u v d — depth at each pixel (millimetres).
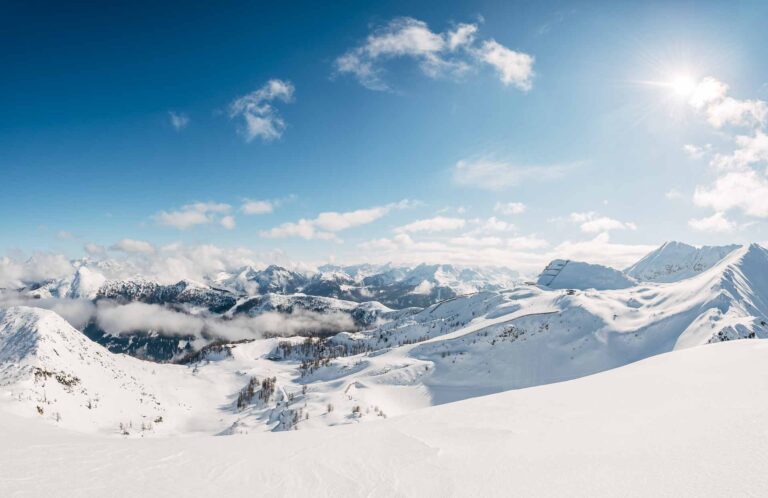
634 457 9289
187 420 185500
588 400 15641
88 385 160125
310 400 165375
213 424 184625
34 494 9000
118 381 184500
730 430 9695
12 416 17453
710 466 8102
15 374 135750
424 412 17297
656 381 16703
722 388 13641
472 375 189625
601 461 9398
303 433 15203
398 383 190875
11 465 10609
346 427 15719
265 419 165125
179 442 14078
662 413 12227
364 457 11766
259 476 10664
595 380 19562
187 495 9453
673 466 8430
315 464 11391
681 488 7477
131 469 11016
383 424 15547
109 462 11492
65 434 15148
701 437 9656
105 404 154875
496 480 9312
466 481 9500
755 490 6934
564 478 8836
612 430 11570
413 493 9188
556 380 173000
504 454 10961
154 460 11859
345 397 163375
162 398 199875
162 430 160125
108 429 138750
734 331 148375
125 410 161250
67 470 10625
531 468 9703
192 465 11500
